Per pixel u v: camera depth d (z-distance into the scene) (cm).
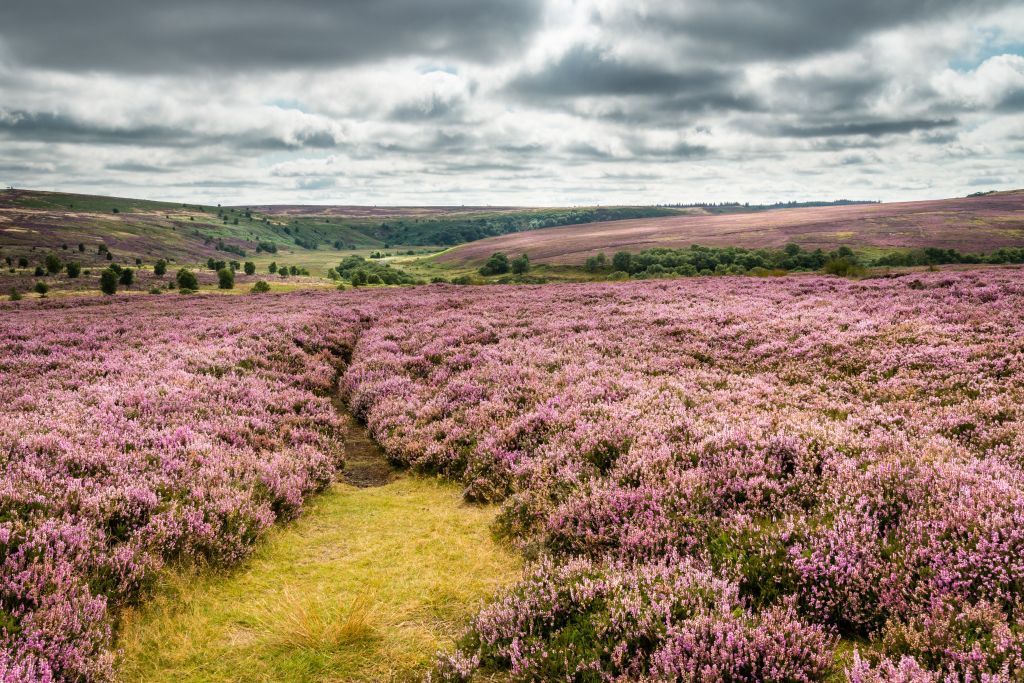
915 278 2648
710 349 1555
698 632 445
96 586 529
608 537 646
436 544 714
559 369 1384
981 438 764
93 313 2656
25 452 748
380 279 15288
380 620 549
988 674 357
